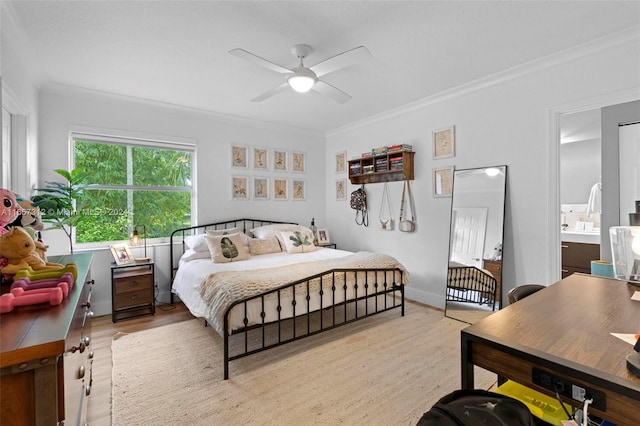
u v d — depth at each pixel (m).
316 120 4.48
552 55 2.57
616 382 0.76
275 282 2.39
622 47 2.30
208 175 4.12
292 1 1.87
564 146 5.02
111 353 2.49
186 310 3.55
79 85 3.14
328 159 5.22
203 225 4.08
